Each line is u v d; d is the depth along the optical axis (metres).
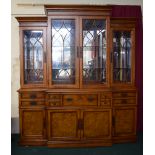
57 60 3.18
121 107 3.31
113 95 3.28
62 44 3.16
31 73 3.30
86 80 3.19
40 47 3.30
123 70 3.41
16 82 3.71
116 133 3.32
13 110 3.75
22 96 3.19
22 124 3.21
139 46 3.80
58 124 3.13
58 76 3.18
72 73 3.18
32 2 3.68
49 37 3.09
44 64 3.21
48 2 3.70
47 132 3.18
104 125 3.16
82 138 3.14
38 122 3.22
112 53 3.26
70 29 3.14
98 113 3.15
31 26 3.18
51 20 3.07
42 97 3.21
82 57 3.11
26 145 3.21
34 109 3.20
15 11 3.66
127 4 3.81
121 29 3.30
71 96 3.11
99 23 3.15
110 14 3.12
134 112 3.36
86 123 3.14
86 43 3.17
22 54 3.21
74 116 3.13
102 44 3.19
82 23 3.09
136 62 3.82
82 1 3.75
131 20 3.29
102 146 3.17
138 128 3.86
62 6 3.00
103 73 3.21
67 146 3.14
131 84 3.37
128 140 3.36
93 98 3.12
